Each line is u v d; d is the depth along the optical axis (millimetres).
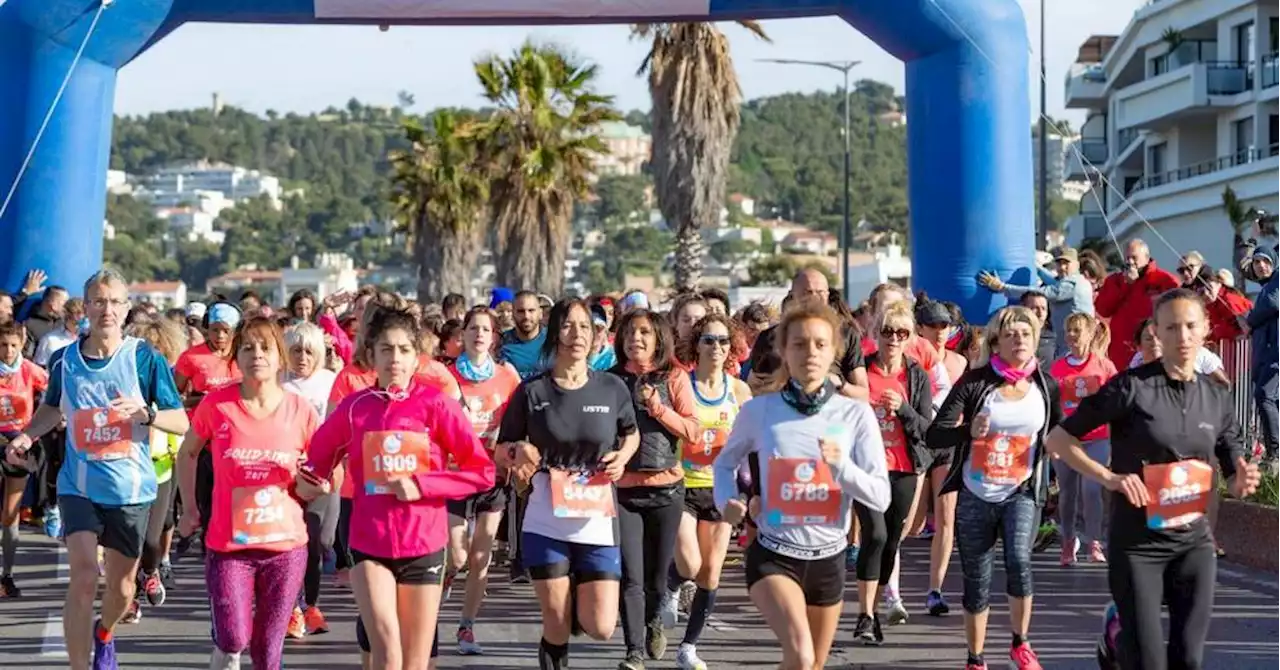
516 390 8570
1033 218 18516
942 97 18281
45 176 18109
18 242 18125
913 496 10758
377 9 18219
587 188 52438
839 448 7160
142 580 12039
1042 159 37375
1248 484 7352
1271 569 13328
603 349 13391
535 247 51188
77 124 18188
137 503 8820
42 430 8953
